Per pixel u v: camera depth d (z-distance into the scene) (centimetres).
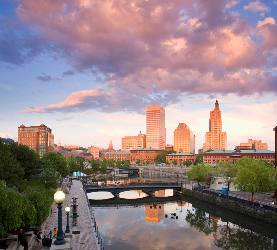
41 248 4981
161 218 11481
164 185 18200
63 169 19375
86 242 5831
